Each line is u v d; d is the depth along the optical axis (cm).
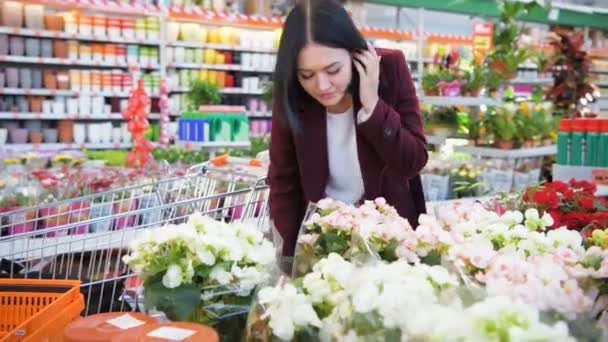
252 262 132
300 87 188
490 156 582
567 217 217
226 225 138
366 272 104
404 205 201
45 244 226
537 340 80
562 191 248
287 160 200
